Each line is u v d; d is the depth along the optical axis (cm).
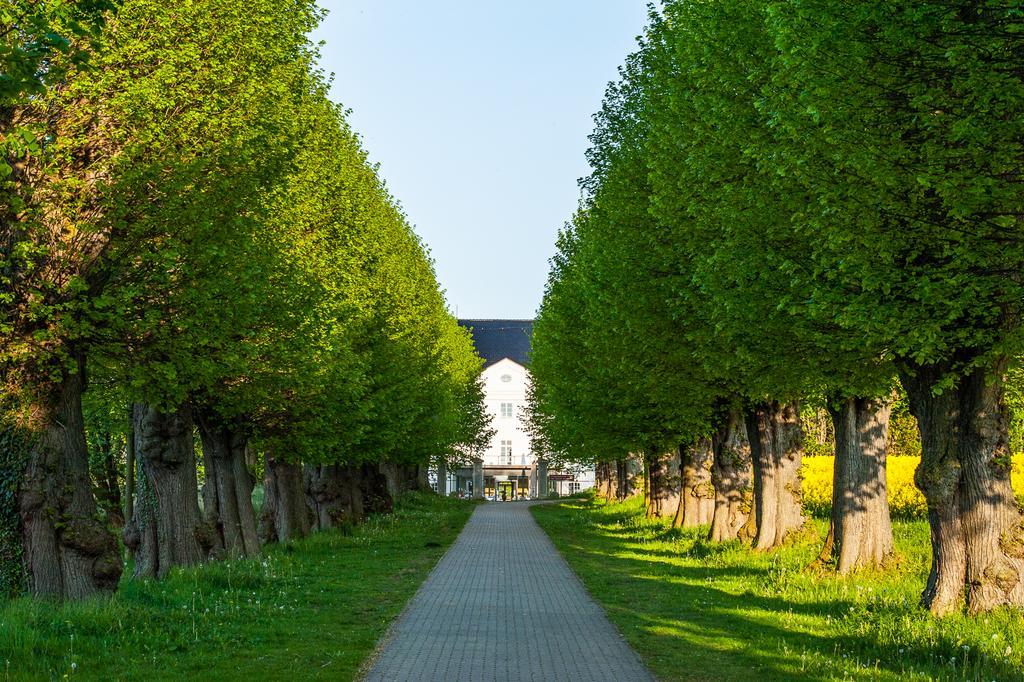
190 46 1708
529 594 1898
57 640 1180
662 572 2269
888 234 1236
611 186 2538
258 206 1853
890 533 1895
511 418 12181
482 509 6831
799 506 2394
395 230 4356
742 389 2097
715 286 1641
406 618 1559
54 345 1498
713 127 1802
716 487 2873
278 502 3319
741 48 1694
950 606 1364
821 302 1302
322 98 2844
